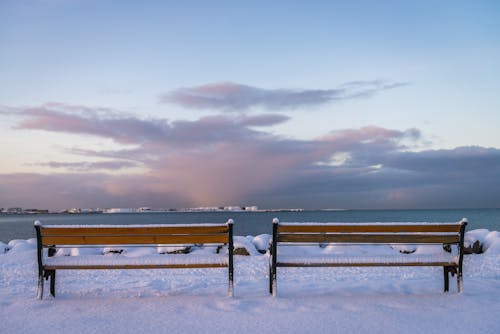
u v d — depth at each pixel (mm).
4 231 60438
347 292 5699
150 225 5414
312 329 4145
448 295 5496
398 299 5270
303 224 5430
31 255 12250
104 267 5305
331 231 5480
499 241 12477
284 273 8336
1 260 11602
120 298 5391
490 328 4180
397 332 4070
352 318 4484
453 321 4395
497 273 8438
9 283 7414
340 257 5504
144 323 4336
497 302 5133
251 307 4895
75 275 8203
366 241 5508
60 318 4520
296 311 4734
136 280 7301
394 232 5531
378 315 4594
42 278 5402
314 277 7652
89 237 5441
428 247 11891
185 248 12336
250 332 4066
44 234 5410
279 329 4145
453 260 5602
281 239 5461
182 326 4238
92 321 4406
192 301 5176
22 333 4062
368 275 7875
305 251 12352
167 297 5422
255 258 11500
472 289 5875
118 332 4078
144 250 12633
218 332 4066
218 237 5426
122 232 5441
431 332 4066
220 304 5020
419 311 4750
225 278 7621
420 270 8570
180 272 8609
